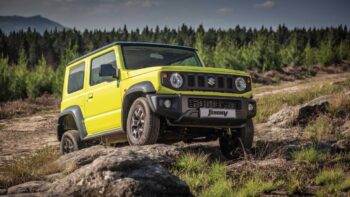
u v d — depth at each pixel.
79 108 8.07
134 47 7.33
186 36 159.62
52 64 131.00
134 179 4.41
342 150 6.97
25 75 34.44
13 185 5.57
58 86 32.59
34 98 30.83
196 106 6.19
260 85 35.97
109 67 6.84
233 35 144.75
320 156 6.43
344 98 10.80
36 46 137.00
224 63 44.62
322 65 52.34
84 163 5.93
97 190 4.45
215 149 7.65
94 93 7.59
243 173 5.64
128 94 6.55
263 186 5.04
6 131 15.79
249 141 6.80
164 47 7.64
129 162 4.61
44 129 16.08
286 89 23.80
